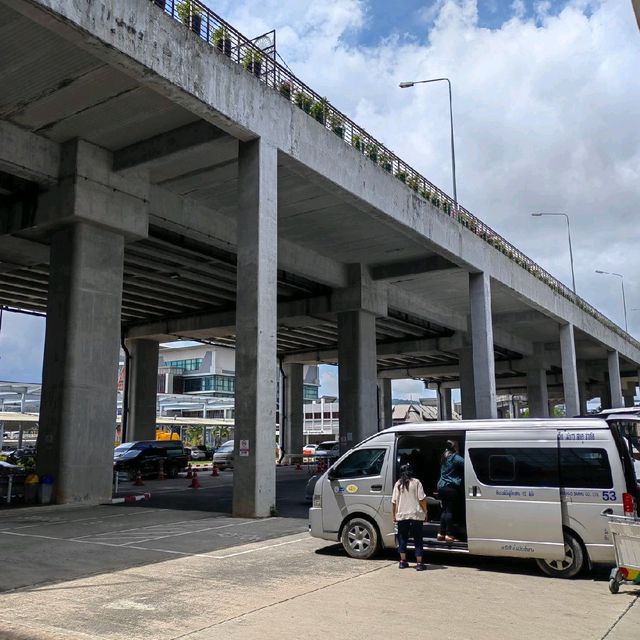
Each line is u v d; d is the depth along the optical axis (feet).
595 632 21.31
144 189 67.51
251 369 53.36
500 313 135.23
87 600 25.26
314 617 22.85
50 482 59.77
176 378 365.20
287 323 117.91
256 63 58.75
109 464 63.52
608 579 29.22
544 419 31.50
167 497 70.13
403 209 77.66
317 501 35.58
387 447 34.17
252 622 22.22
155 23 47.16
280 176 68.64
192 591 26.73
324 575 29.86
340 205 77.87
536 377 175.73
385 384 215.51
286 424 176.35
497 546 30.35
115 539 40.29
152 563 32.71
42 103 55.36
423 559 32.99
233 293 110.32
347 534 34.37
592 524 28.89
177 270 93.76
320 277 98.07
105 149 64.13
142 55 45.80
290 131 60.18
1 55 48.44
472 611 23.77
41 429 61.93
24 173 60.49
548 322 138.41
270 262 55.93
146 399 136.26
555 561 29.55
